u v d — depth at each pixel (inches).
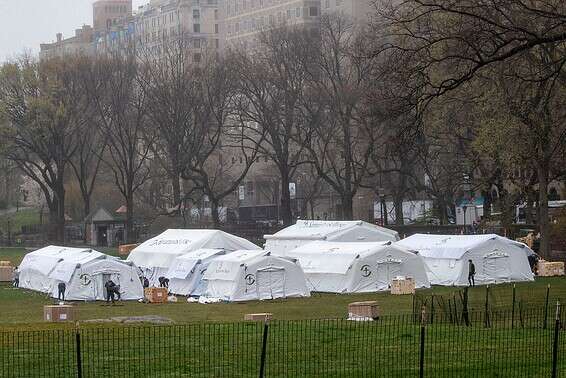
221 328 2938.0
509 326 3174.2
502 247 6087.6
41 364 2294.5
